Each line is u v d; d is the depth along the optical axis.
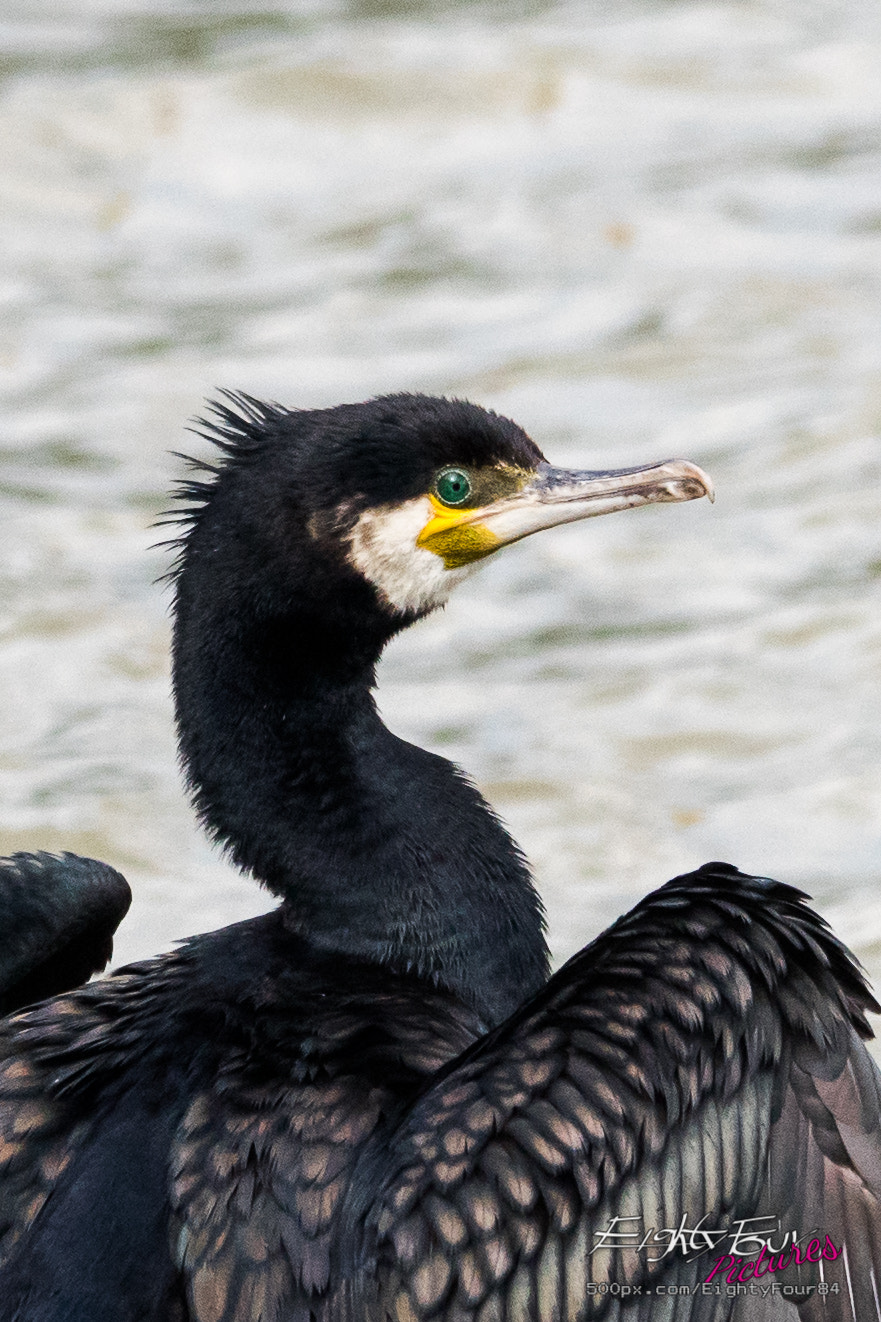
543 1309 6.39
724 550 15.82
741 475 16.66
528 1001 6.85
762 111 23.41
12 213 21.31
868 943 11.09
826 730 13.38
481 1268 6.33
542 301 19.53
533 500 8.00
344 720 7.64
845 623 14.61
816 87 23.86
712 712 13.69
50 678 13.98
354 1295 6.32
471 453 7.89
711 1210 6.65
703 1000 6.71
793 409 17.48
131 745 13.27
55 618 14.69
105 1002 7.29
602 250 20.52
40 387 18.16
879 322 18.86
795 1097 6.91
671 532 16.17
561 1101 6.50
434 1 26.19
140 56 24.17
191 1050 6.91
